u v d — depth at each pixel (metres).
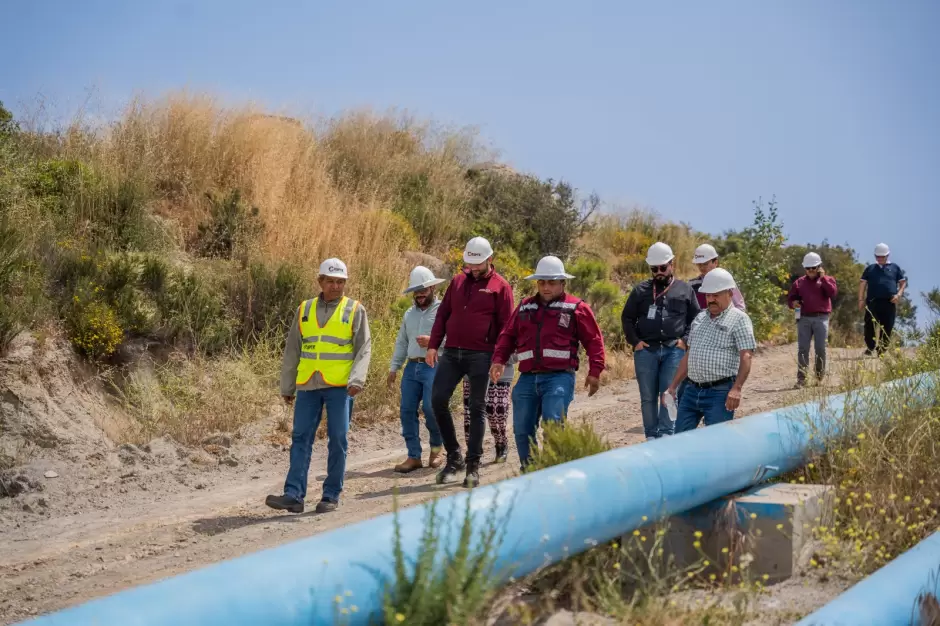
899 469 5.81
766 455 5.45
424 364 8.60
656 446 4.83
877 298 15.48
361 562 3.35
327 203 16.31
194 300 11.51
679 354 7.85
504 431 8.80
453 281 7.79
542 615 4.11
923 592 4.13
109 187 12.85
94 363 10.07
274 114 18.20
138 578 5.48
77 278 10.50
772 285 19.17
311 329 7.13
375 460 9.23
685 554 5.04
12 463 8.07
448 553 3.48
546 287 6.93
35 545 6.24
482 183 21.50
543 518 3.93
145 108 15.34
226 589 3.02
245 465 8.88
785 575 4.86
